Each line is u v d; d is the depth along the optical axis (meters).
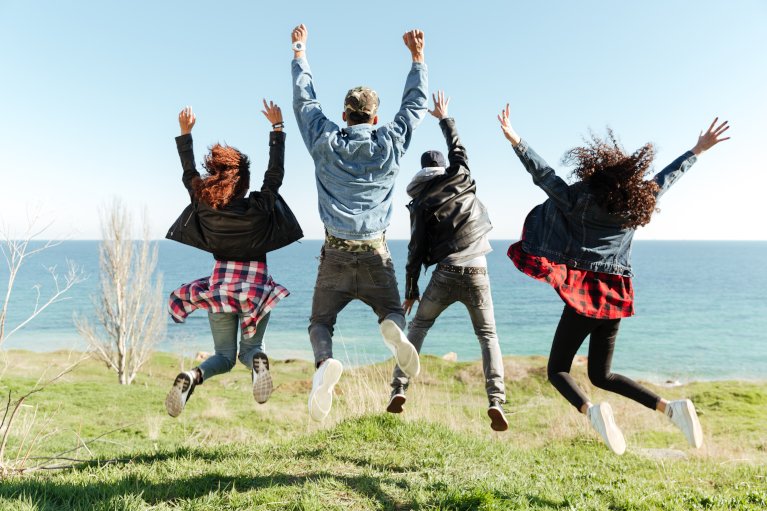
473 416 14.11
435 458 5.59
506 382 20.94
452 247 4.03
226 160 3.73
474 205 4.15
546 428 12.21
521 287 116.62
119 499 3.81
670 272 160.00
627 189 3.63
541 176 3.82
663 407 3.72
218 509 3.86
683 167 3.99
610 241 3.80
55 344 47.50
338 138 3.50
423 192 4.11
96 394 16.95
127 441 10.83
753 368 41.59
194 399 17.69
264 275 3.95
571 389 3.85
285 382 23.70
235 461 5.20
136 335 24.88
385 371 12.22
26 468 5.51
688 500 5.00
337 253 3.53
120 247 24.52
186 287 3.89
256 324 3.86
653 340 54.69
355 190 3.49
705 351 48.91
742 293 102.81
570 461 7.56
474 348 50.19
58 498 3.98
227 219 3.70
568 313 3.86
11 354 26.88
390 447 5.95
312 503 3.95
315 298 3.71
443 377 22.59
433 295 4.14
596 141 3.85
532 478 5.52
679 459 8.23
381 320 3.77
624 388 3.88
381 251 3.58
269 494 4.11
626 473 6.72
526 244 3.88
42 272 116.69
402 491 4.49
